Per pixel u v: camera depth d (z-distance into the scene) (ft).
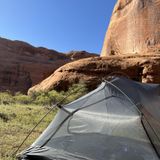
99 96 17.87
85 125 16.75
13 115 38.78
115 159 14.52
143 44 116.88
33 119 37.86
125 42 130.82
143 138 14.84
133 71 91.97
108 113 16.74
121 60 97.30
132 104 16.28
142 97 17.10
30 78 240.73
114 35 141.08
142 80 89.04
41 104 65.92
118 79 18.45
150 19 118.42
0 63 237.86
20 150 21.91
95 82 89.10
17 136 26.63
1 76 231.30
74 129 16.83
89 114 17.20
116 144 15.11
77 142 16.07
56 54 287.28
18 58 252.01
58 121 17.65
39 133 29.37
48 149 16.31
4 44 262.06
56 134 17.04
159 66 88.94
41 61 261.65
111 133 15.71
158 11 116.98
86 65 95.30
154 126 15.38
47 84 97.55
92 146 15.48
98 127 16.30
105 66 93.61
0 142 23.63
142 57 97.25
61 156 15.55
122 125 15.72
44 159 15.56
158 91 18.88
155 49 109.91
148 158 14.17
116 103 16.94
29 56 268.82
